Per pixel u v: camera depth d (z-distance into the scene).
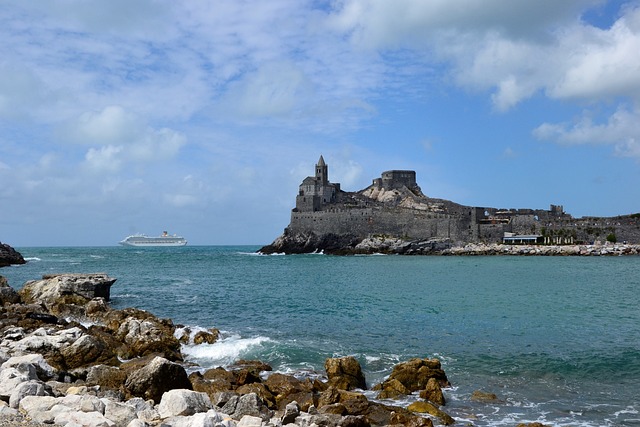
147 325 33.41
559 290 65.50
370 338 35.59
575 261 127.75
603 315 45.34
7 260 117.12
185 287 71.38
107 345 27.53
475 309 49.06
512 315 45.38
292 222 191.00
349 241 181.62
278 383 23.05
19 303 42.53
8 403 15.69
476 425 19.94
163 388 19.95
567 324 40.91
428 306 51.25
